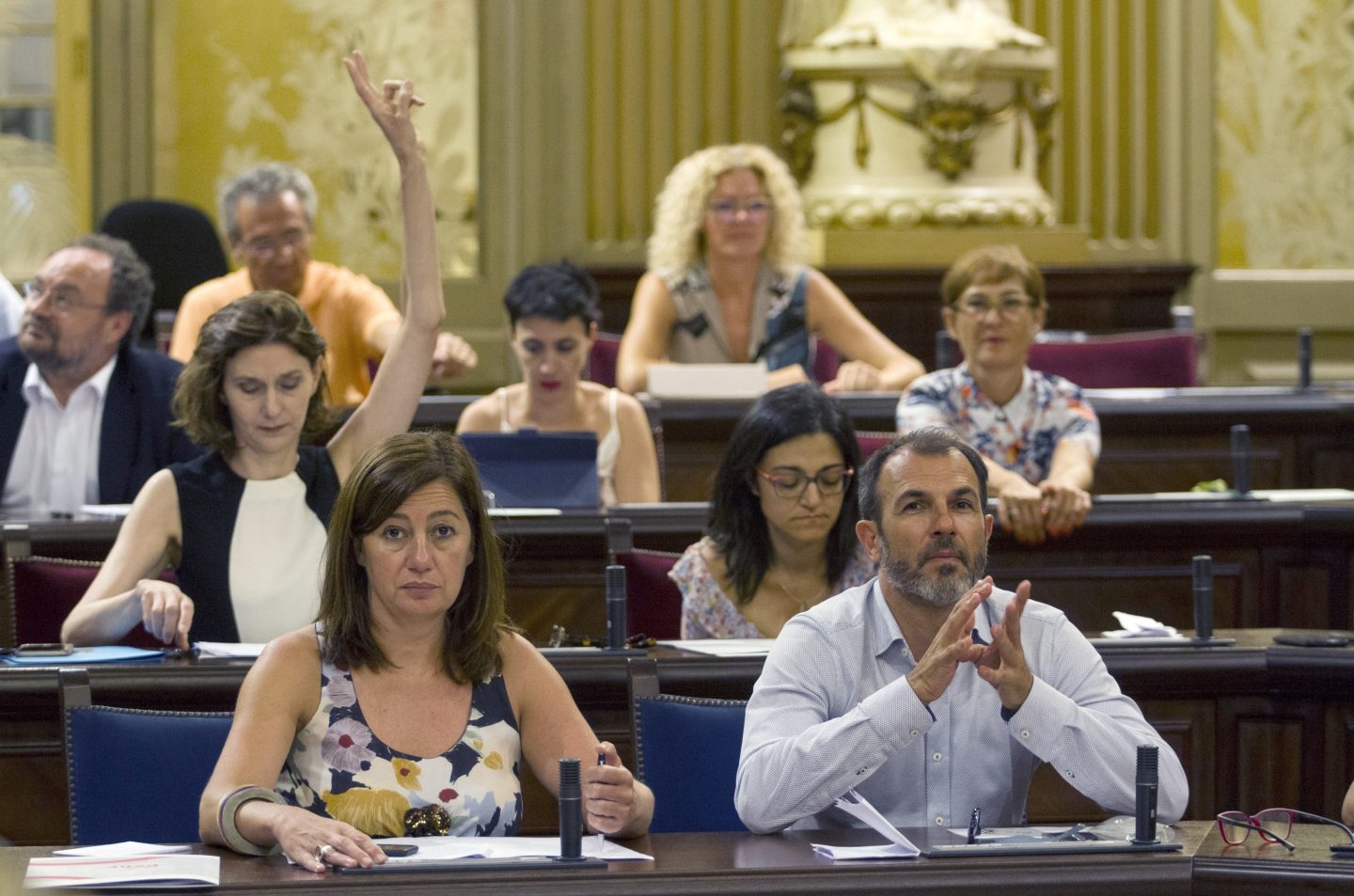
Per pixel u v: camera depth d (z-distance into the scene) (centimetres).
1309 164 2472
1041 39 2250
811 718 749
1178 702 945
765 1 2352
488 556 731
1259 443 1559
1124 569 1229
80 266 1278
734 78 2358
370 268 2352
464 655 727
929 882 609
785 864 619
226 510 981
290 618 976
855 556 982
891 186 2198
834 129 2214
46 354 1278
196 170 2322
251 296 997
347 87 2333
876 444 1329
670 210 1705
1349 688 919
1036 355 1805
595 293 1415
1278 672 930
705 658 890
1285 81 2466
